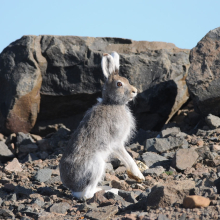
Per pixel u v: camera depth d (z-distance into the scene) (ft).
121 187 61.16
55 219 44.11
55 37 117.50
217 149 73.92
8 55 118.52
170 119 117.70
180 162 68.39
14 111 114.62
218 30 101.14
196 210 39.42
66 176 58.75
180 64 116.78
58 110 120.57
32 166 85.87
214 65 96.17
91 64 113.70
